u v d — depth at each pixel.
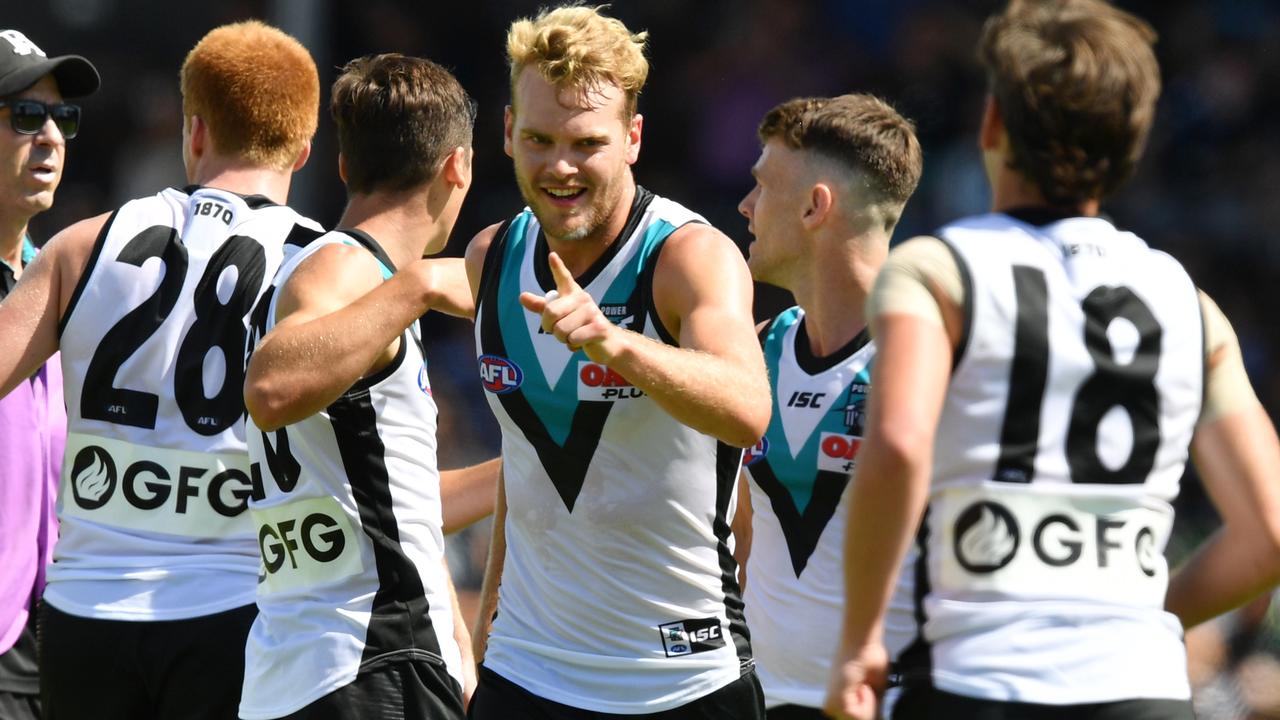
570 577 11.55
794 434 12.29
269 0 38.25
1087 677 8.14
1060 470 8.31
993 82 8.66
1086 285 8.46
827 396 12.23
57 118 15.69
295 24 34.69
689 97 42.28
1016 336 8.30
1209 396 8.81
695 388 9.69
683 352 9.84
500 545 13.18
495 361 11.70
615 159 11.07
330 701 11.27
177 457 12.81
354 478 11.51
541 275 11.55
